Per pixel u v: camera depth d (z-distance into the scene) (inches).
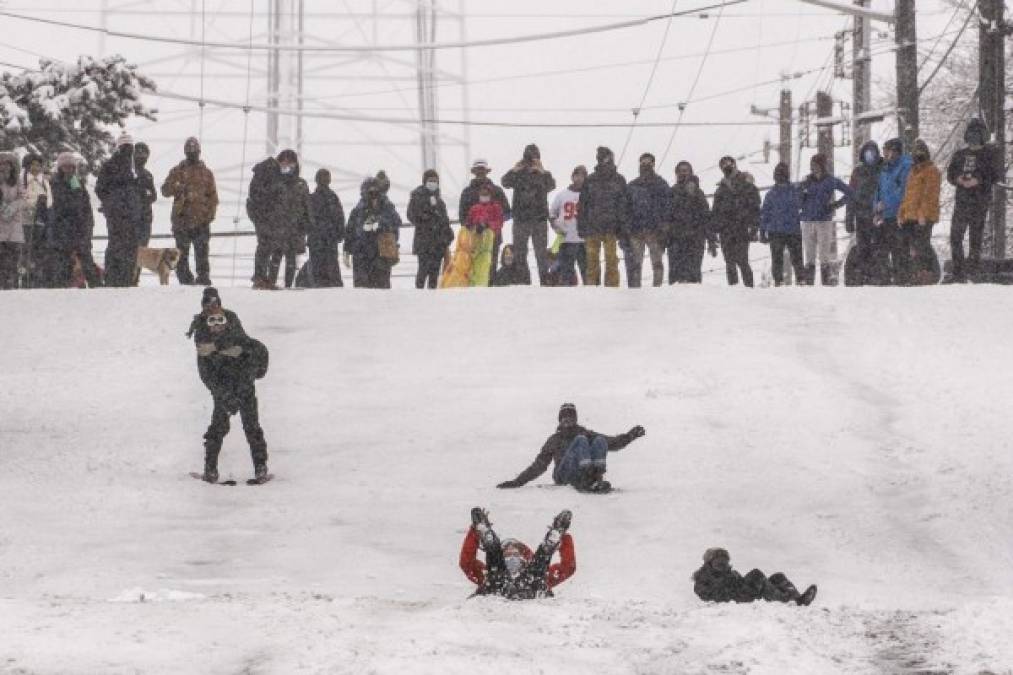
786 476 1856.5
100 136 5068.9
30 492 1824.6
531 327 2669.8
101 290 2979.8
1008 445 1950.1
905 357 2429.9
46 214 3289.9
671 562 1499.8
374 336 2628.0
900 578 1449.3
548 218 3331.7
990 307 2746.1
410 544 1588.3
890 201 3181.6
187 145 3169.3
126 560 1521.9
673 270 3289.9
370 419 2169.0
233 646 951.6
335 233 3314.5
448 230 3314.5
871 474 1861.5
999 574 1461.6
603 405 2192.4
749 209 3248.0
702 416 2134.6
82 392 2342.5
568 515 1193.4
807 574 1459.2
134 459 2000.5
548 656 937.5
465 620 1031.6
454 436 2075.5
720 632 995.9
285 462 1989.4
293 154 3107.8
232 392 1902.1
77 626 1000.2
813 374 2336.4
